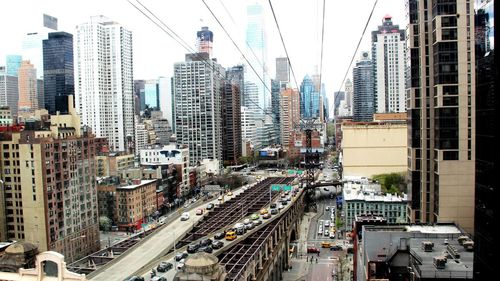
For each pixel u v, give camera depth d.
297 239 195.62
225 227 150.25
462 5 107.81
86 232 172.00
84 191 171.88
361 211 186.25
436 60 110.44
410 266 68.00
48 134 163.50
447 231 83.00
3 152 152.88
